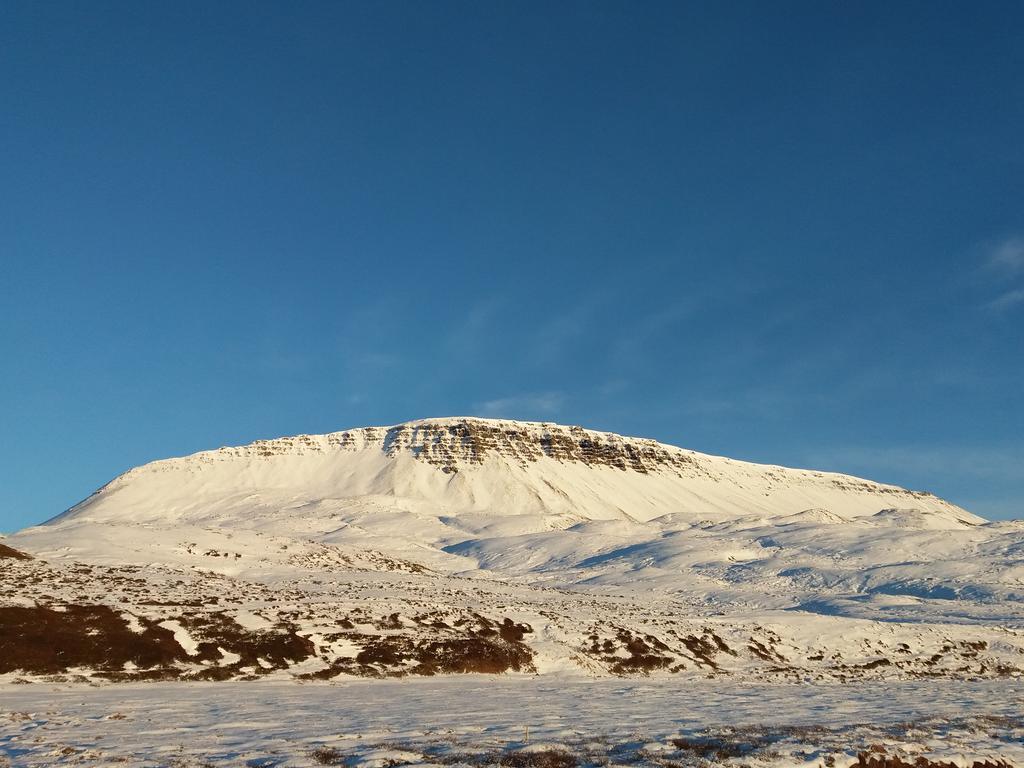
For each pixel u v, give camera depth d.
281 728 22.41
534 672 41.25
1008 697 38.12
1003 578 91.44
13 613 35.66
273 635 38.59
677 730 23.56
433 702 29.30
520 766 18.06
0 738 20.00
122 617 37.75
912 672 49.69
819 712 29.77
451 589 64.44
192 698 28.33
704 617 59.53
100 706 25.69
